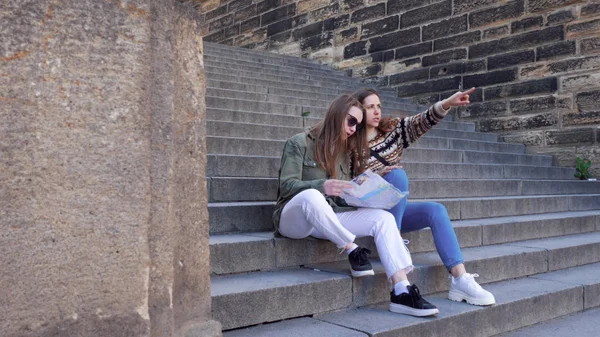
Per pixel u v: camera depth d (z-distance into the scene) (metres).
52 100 1.78
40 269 1.75
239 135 6.07
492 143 9.48
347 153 3.75
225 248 3.42
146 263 1.96
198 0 18.92
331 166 3.62
